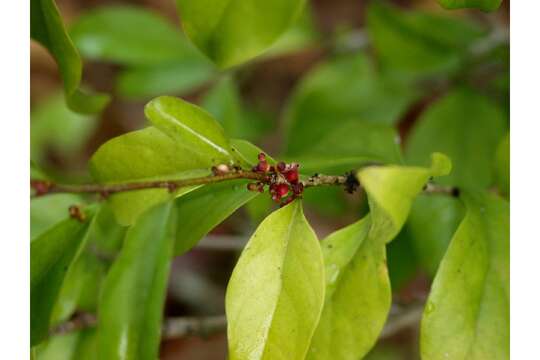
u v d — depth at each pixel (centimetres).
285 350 54
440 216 65
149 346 55
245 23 56
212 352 99
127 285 56
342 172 62
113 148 56
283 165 56
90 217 57
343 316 56
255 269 55
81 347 63
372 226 56
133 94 79
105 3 112
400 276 69
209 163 56
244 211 84
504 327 57
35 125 98
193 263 101
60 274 57
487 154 73
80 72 57
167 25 78
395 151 62
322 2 112
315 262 55
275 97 107
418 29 74
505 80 77
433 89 78
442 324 56
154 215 56
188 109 56
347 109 77
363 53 80
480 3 56
